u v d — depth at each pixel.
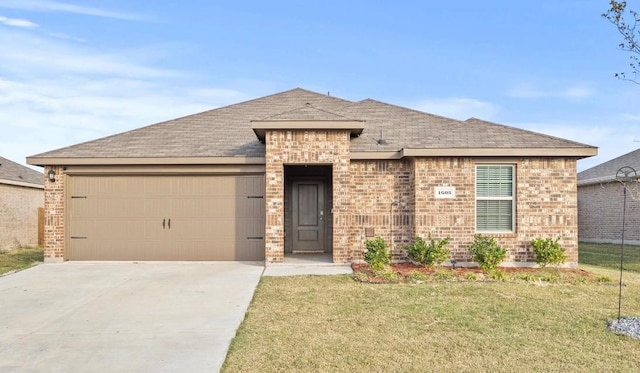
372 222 12.05
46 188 12.44
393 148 12.12
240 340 5.93
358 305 7.61
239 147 12.96
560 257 11.12
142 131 14.26
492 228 11.75
